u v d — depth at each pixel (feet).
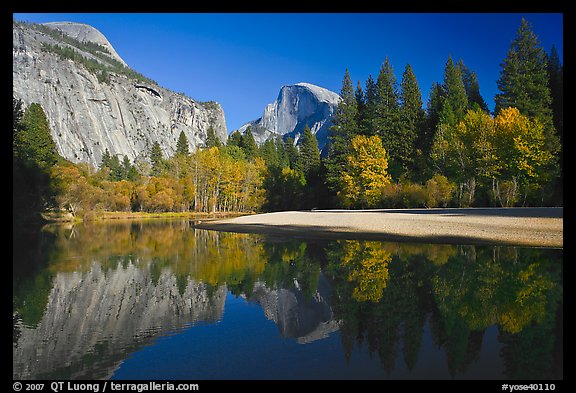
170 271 49.39
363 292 35.65
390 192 151.84
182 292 38.40
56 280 44.11
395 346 22.65
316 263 52.65
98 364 21.61
